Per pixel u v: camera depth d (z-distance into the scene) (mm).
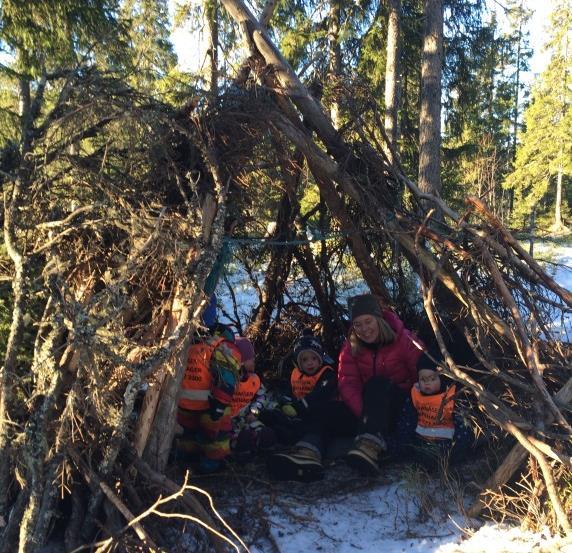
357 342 3916
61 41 8602
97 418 2643
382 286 4637
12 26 8477
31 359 2982
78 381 2506
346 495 3404
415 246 3617
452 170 13000
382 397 3609
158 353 2537
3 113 8047
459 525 2998
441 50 10969
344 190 4074
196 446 3512
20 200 3049
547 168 26359
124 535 2506
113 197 3127
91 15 8555
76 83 3152
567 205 29219
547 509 2904
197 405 3414
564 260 13523
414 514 3162
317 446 3582
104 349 2395
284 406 4125
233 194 3627
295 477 3496
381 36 12445
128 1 8820
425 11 11023
